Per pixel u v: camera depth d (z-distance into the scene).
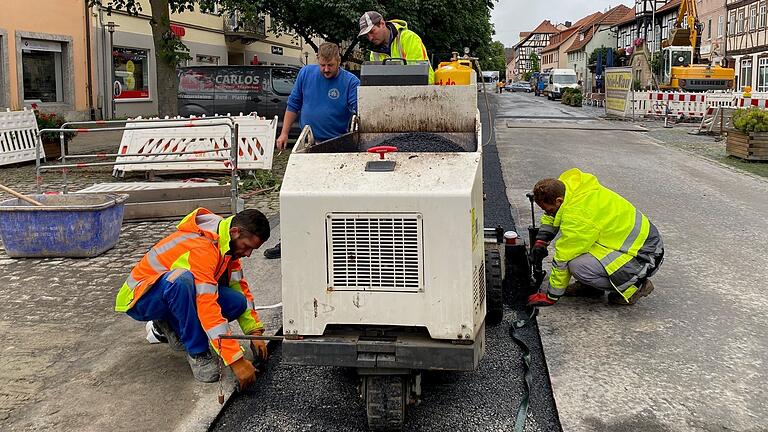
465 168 3.41
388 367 3.32
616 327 4.80
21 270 6.29
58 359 4.38
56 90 23.05
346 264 3.31
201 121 9.80
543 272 5.49
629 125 21.58
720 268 6.19
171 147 11.32
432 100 4.85
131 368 4.25
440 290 3.26
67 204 6.98
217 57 31.81
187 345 4.00
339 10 23.64
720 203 9.18
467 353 3.26
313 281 3.34
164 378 4.10
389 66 4.95
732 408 3.66
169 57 14.97
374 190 3.25
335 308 3.34
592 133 18.56
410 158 3.55
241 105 15.62
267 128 11.30
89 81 24.03
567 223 4.96
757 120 13.13
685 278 5.90
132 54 26.58
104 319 5.08
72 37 23.23
